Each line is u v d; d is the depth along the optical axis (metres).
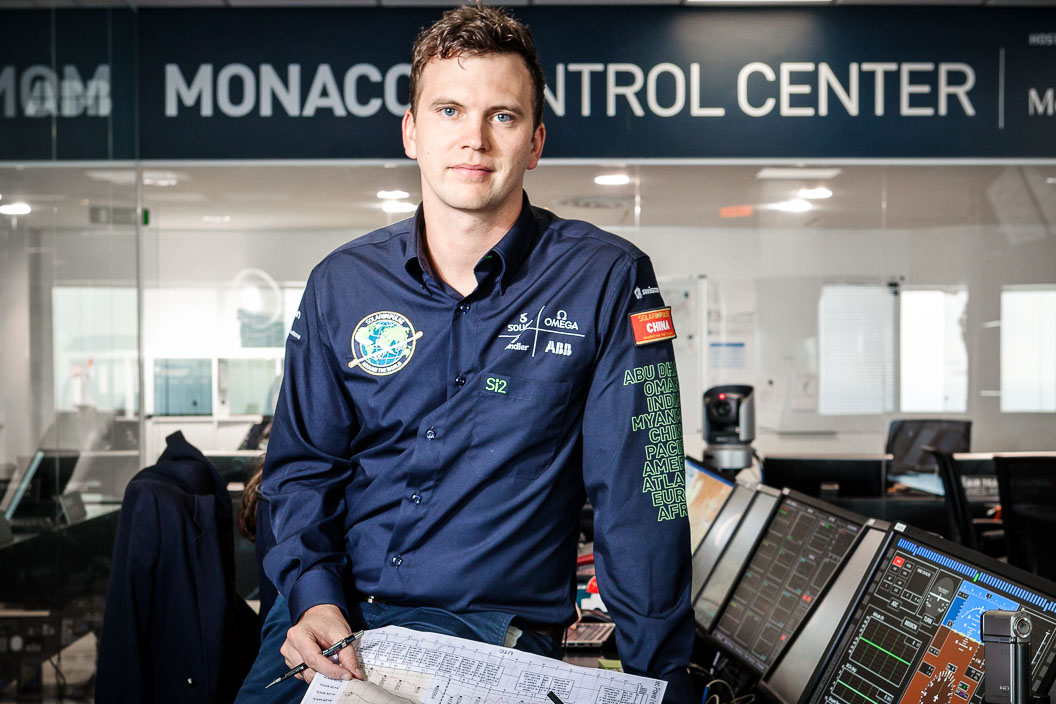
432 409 1.23
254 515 2.74
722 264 5.37
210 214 5.30
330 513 1.30
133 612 2.52
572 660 2.24
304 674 1.16
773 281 5.38
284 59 5.24
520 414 1.21
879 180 5.34
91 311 4.82
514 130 1.18
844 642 1.44
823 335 5.43
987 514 5.23
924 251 5.38
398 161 5.26
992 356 5.43
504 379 1.22
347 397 1.32
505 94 1.17
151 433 5.32
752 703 1.89
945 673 1.21
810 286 5.40
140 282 5.29
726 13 5.25
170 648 2.54
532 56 1.20
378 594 1.23
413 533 1.22
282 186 5.29
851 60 5.26
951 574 1.30
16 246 4.33
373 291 1.28
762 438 5.48
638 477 1.23
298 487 1.31
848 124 5.27
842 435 5.46
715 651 2.18
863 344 5.43
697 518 2.77
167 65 5.23
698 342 5.43
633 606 1.21
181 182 5.27
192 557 2.55
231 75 5.24
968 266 5.39
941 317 5.42
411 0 5.14
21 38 4.39
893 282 5.41
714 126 5.27
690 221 5.35
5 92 4.29
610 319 1.25
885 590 1.41
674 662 1.20
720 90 5.26
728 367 5.44
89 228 4.80
